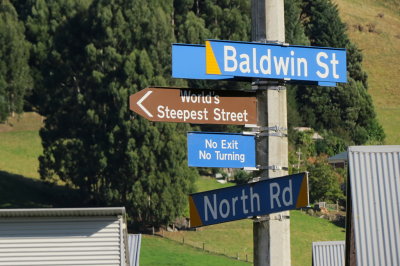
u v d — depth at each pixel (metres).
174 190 178.00
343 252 71.31
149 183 177.38
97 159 184.50
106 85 189.62
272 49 28.41
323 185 186.00
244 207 28.16
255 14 28.70
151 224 178.75
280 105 28.45
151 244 169.50
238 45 28.14
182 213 178.88
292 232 173.00
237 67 28.08
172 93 28.56
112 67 191.62
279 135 28.33
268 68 28.31
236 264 159.12
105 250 57.44
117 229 57.59
